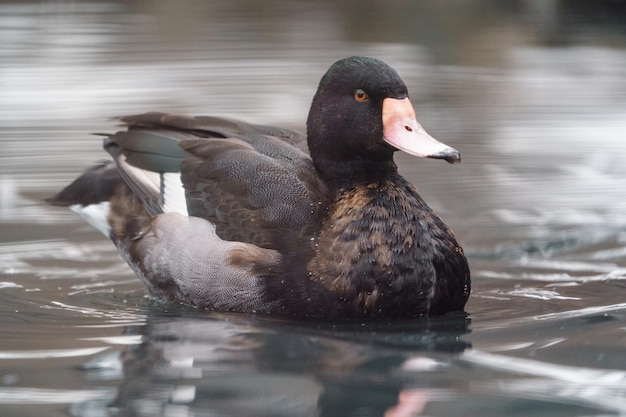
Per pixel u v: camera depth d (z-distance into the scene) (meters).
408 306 9.03
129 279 10.70
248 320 9.05
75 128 15.69
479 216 12.56
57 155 14.45
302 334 8.57
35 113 16.45
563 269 10.90
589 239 11.83
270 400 6.92
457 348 8.16
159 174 10.12
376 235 9.05
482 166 14.45
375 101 9.38
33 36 22.09
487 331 8.66
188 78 18.70
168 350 8.12
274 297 9.14
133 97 17.39
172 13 24.92
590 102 17.59
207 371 7.57
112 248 11.70
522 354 7.96
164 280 9.78
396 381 7.32
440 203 12.98
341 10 25.62
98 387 7.20
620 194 13.35
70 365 7.73
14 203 12.85
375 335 8.56
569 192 13.39
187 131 10.48
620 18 24.72
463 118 16.75
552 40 22.52
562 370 7.54
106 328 8.83
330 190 9.62
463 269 9.35
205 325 8.91
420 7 25.78
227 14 25.17
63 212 12.78
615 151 15.07
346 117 9.45
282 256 9.21
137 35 22.53
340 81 9.52
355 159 9.55
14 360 7.86
